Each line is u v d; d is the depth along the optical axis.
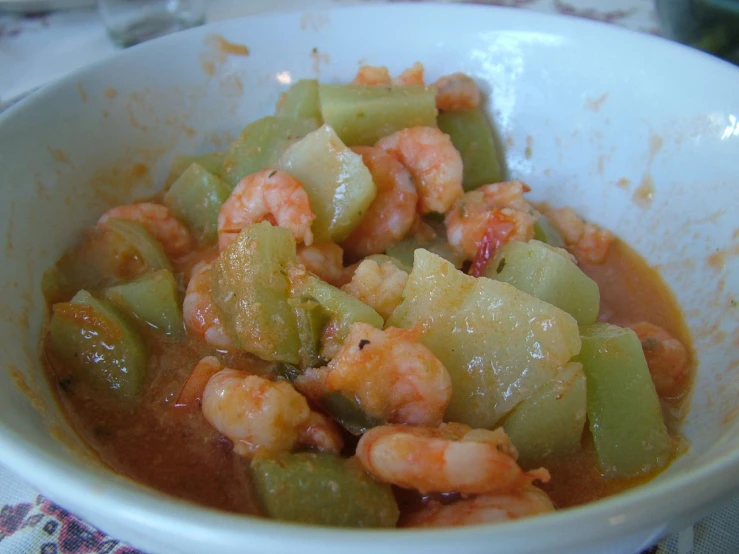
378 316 0.22
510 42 0.31
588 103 0.30
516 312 0.21
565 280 0.23
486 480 0.17
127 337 0.23
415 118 0.29
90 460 0.17
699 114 0.26
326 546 0.12
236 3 0.48
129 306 0.24
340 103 0.28
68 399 0.22
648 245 0.28
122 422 0.22
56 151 0.26
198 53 0.31
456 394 0.21
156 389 0.23
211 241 0.29
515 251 0.24
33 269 0.24
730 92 0.25
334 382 0.20
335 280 0.25
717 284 0.25
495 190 0.28
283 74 0.33
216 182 0.29
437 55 0.32
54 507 0.21
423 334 0.21
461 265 0.27
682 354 0.23
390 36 0.32
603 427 0.21
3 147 0.24
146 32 0.43
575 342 0.20
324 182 0.26
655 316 0.26
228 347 0.23
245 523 0.13
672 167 0.27
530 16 0.31
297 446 0.20
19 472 0.15
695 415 0.22
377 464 0.17
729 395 0.21
